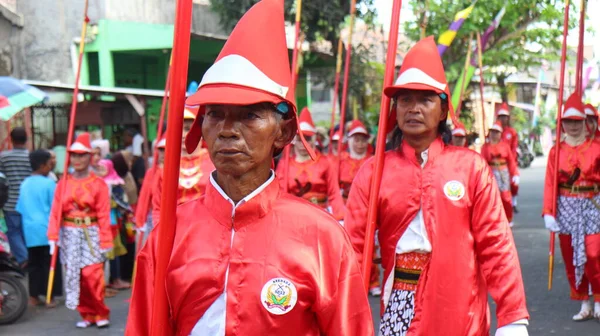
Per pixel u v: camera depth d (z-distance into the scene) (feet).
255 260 8.32
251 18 8.27
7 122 44.57
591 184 25.04
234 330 8.25
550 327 24.47
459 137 38.40
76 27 56.85
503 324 13.67
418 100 14.47
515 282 13.80
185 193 22.18
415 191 14.48
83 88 44.19
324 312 8.36
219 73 8.13
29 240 29.78
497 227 14.12
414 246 14.46
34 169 30.27
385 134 13.98
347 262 8.50
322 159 28.96
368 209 13.82
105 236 26.73
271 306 8.23
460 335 14.16
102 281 26.55
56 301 30.86
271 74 8.16
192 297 8.45
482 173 14.42
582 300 25.54
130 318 8.89
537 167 113.60
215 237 8.48
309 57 55.06
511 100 128.67
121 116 52.95
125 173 34.04
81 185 26.55
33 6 57.31
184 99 8.38
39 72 57.36
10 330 26.40
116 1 56.90
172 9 61.46
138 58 62.49
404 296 14.61
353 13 27.53
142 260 8.85
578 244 25.03
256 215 8.43
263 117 8.10
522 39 58.70
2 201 27.55
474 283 14.34
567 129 25.34
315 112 83.92
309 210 8.57
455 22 24.21
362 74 56.54
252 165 8.17
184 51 8.30
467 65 39.32
